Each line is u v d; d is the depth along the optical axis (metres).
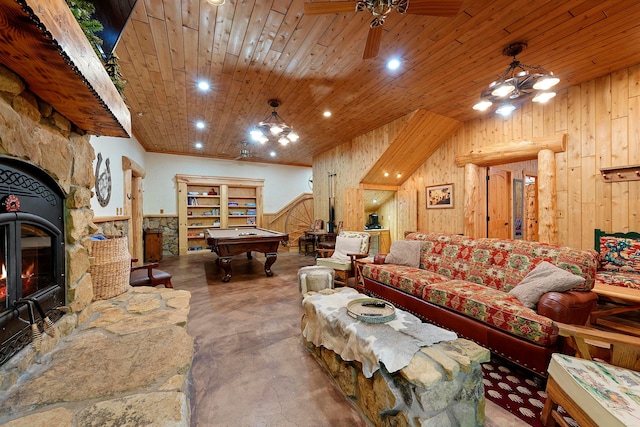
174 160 7.29
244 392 1.69
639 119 3.07
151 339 1.58
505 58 2.85
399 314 1.82
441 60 2.87
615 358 1.34
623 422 0.93
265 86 3.41
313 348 2.13
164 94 3.61
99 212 3.56
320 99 3.83
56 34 0.97
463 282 2.68
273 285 4.12
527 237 6.37
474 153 4.68
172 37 2.44
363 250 4.29
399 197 6.27
